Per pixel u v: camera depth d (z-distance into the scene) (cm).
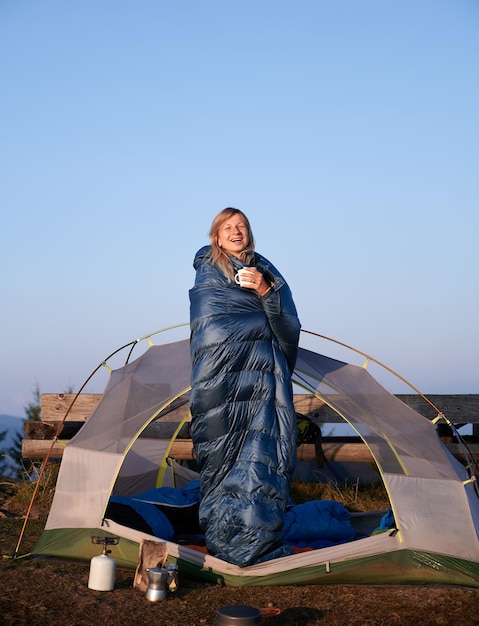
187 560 437
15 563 453
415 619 385
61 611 383
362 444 639
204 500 447
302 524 500
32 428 673
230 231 469
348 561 431
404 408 495
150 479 605
